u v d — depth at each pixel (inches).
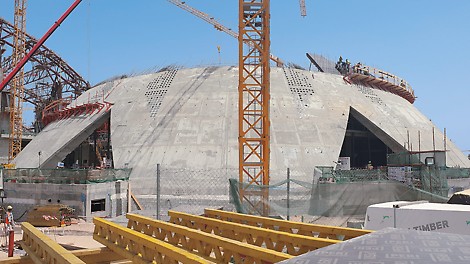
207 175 1610.5
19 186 1358.3
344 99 2081.7
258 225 499.2
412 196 1018.1
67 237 1003.9
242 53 1456.7
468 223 473.4
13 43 3218.5
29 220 1192.8
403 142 1923.0
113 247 415.5
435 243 185.3
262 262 304.2
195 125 1836.9
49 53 3403.1
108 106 2096.5
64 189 1302.9
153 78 2225.6
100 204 1333.7
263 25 1453.0
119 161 1744.6
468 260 156.2
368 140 2480.3
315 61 2600.9
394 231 213.3
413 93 2940.5
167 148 1745.8
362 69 2426.2
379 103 2233.0
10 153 3102.9
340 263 156.8
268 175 1423.5
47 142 2081.7
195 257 282.2
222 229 442.9
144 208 1481.3
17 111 3218.5
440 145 2162.9
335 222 964.6
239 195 914.7
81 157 2997.0
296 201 1029.2
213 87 2027.6
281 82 2066.9
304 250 344.8
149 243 343.6
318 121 1898.4
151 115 1935.3
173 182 1588.3
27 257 423.2
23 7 3248.0
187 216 501.7
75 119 2174.0
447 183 1407.5
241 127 1438.2
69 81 3673.7
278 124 1834.4
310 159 1711.4
